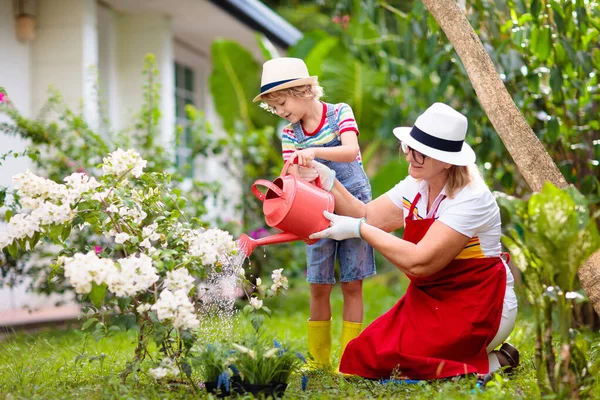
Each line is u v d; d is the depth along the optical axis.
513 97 4.86
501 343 3.15
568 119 4.74
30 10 6.76
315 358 3.54
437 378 2.91
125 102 8.34
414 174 3.02
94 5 7.09
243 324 5.12
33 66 6.98
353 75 8.69
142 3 7.93
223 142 7.20
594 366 2.47
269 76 3.33
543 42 4.28
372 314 6.78
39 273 5.83
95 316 2.89
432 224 2.96
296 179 3.11
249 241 3.04
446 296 3.01
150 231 2.87
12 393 2.83
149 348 4.11
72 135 6.05
